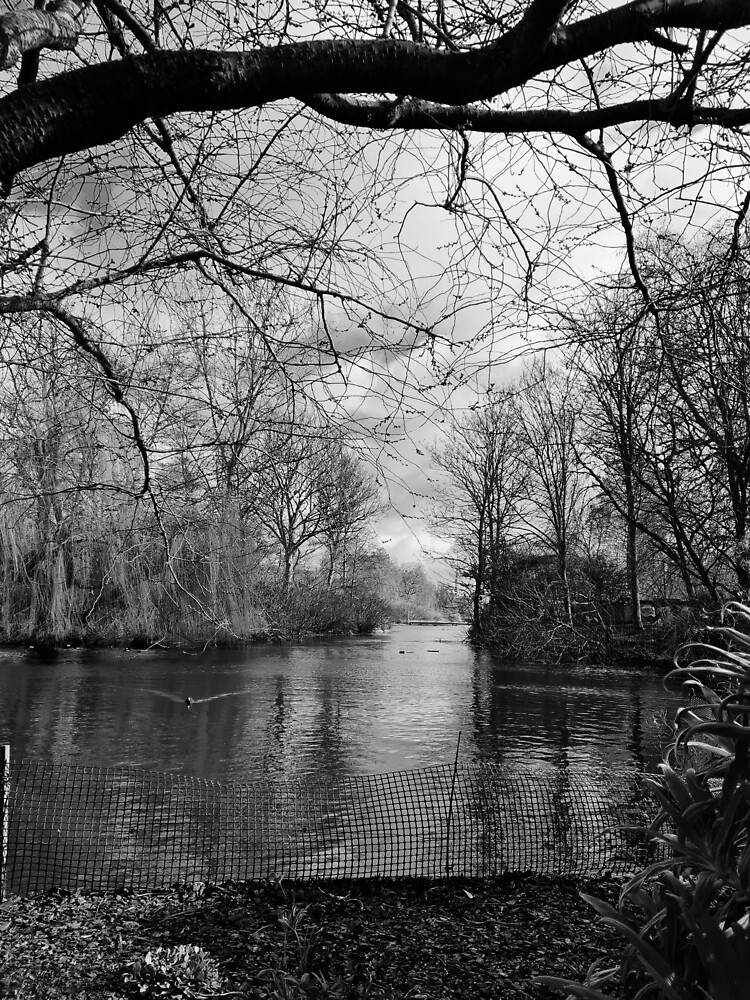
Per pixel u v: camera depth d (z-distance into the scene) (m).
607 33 2.34
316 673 21.30
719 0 2.37
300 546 29.03
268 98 2.17
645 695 16.95
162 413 4.69
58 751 10.62
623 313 4.88
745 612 1.38
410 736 12.09
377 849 5.69
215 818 6.62
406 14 3.31
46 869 5.20
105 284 3.79
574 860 5.30
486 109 2.81
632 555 23.72
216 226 4.02
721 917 1.21
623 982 1.32
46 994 3.31
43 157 2.05
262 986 3.39
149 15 3.27
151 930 4.04
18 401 4.95
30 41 2.13
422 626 61.91
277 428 4.39
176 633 22.92
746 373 8.65
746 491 11.40
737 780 1.19
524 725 13.12
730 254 4.35
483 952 3.71
